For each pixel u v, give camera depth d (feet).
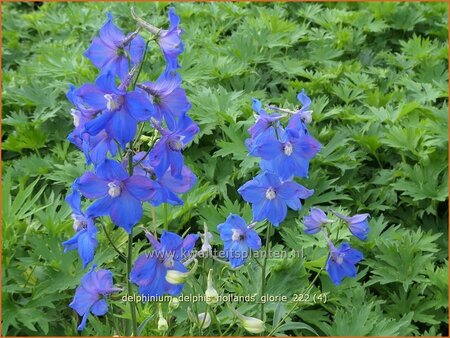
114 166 1.11
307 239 1.81
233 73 2.59
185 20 3.23
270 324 1.64
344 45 3.11
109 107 1.08
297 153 1.26
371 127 2.38
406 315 1.66
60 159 2.28
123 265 1.76
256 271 1.71
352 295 1.73
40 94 2.56
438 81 2.79
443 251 2.03
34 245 1.70
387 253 1.82
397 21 3.31
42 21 3.50
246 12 3.33
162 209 1.90
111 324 1.68
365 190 2.27
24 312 1.63
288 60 2.77
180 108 1.16
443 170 2.19
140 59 1.17
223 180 2.17
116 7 3.24
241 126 2.22
